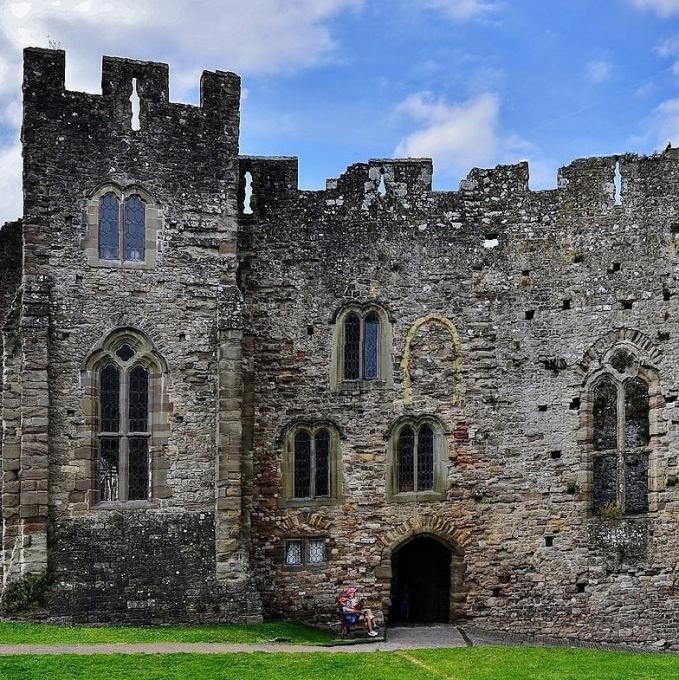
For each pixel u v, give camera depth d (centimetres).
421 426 2634
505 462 2627
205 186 2322
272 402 2569
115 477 2197
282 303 2600
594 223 2659
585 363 2628
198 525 2205
